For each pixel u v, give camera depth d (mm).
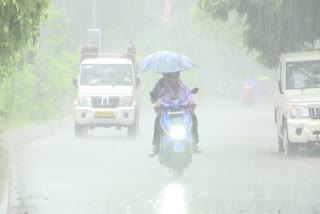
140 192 29281
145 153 45875
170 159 33219
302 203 26484
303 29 49094
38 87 73125
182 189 30078
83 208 25516
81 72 62438
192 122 34312
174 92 34688
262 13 50688
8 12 25078
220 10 53688
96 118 59406
